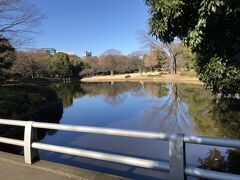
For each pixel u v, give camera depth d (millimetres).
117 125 13109
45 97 17922
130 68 78312
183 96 23484
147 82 49500
